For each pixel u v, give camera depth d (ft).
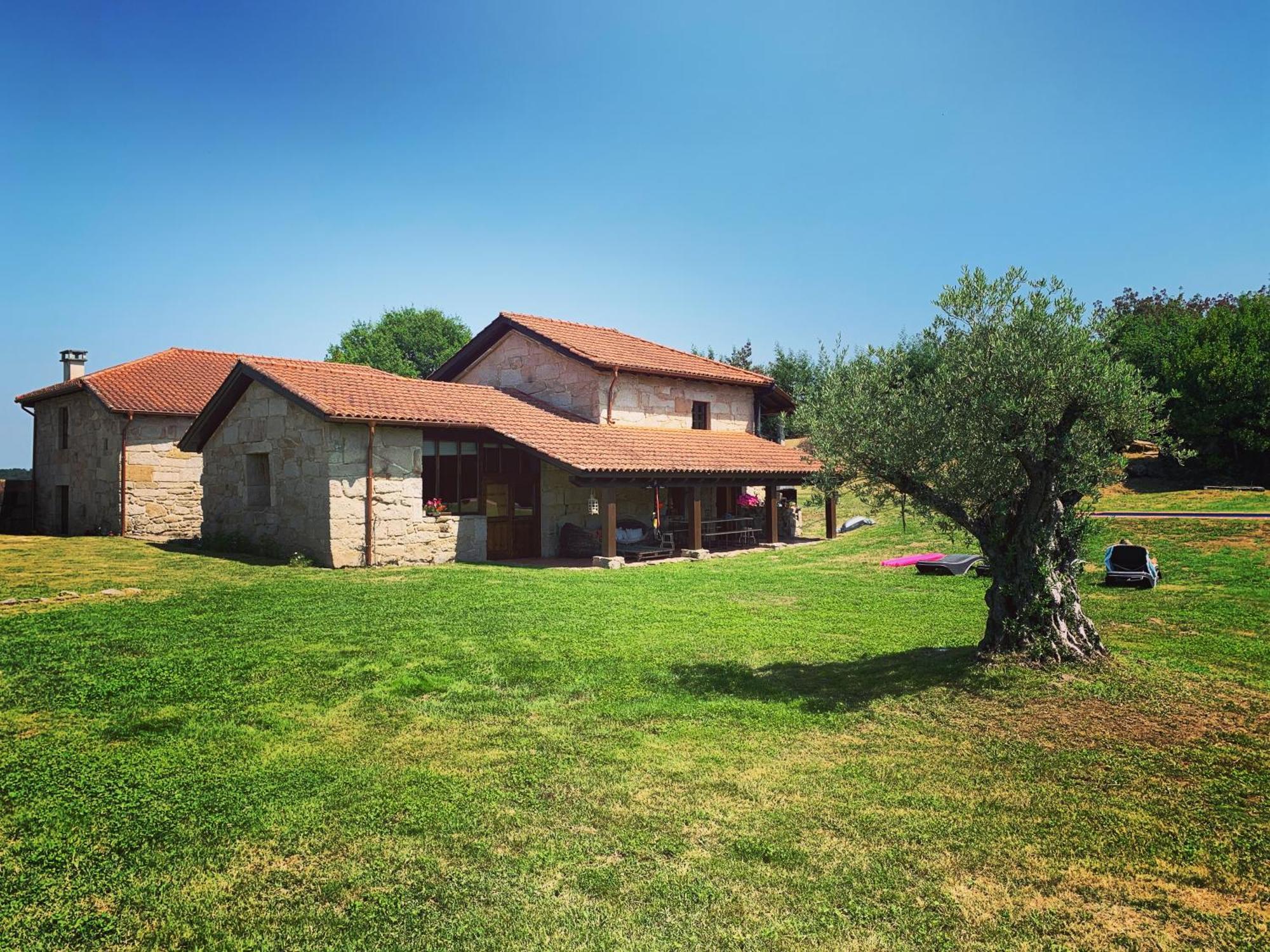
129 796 17.04
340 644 30.73
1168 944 12.22
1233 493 83.76
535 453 58.90
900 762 19.54
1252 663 28.02
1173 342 107.96
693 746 20.80
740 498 85.66
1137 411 24.56
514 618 36.42
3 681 24.57
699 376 80.18
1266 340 93.15
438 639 31.96
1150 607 39.75
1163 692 23.57
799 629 35.55
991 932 12.58
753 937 12.50
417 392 63.67
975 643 32.17
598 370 71.77
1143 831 15.70
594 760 19.77
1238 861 14.52
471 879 14.15
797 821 16.44
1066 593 27.12
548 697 24.94
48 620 32.94
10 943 12.06
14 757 18.94
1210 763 18.75
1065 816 16.42
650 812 16.89
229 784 17.83
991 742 20.65
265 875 14.23
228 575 46.98
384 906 13.28
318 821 16.22
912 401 26.73
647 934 12.60
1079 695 23.52
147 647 29.22
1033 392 24.68
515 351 80.38
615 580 50.01
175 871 14.25
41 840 15.14
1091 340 24.88
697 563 62.49
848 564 60.03
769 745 20.89
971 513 28.32
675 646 31.91
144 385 77.20
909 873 14.38
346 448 53.31
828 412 28.17
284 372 57.72
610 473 59.06
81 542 64.39
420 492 57.77
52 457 85.92
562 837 15.74
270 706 23.27
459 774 18.81
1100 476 26.12
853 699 24.59
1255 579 46.42
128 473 72.13
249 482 60.70
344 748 20.34
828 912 13.19
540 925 12.80
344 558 53.01
